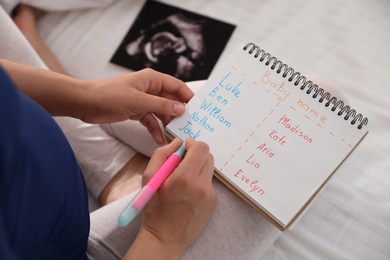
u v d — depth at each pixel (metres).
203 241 0.57
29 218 0.40
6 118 0.29
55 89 0.59
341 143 0.56
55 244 0.48
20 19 1.07
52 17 1.13
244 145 0.57
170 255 0.52
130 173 0.80
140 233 0.54
